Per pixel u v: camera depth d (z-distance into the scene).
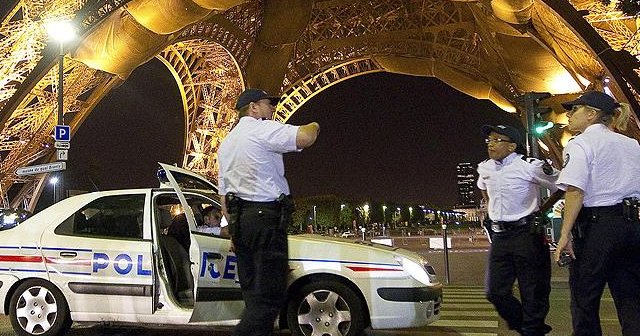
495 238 6.21
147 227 7.20
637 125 20.58
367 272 6.77
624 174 4.77
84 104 31.44
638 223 4.71
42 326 7.34
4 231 7.75
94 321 7.21
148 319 7.02
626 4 17.02
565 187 4.82
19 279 7.41
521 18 24.61
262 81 43.31
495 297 6.19
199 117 49.22
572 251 4.85
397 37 47.34
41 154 28.88
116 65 26.45
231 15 40.66
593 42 20.97
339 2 48.19
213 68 47.66
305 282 6.96
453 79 47.56
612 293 4.90
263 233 4.88
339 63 48.78
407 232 80.75
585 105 5.00
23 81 23.56
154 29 25.31
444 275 16.88
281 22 41.28
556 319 9.12
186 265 7.70
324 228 102.69
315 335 6.80
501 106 46.69
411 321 6.73
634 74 20.62
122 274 7.09
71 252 7.32
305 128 4.96
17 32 26.11
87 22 24.42
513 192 6.03
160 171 7.32
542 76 30.98
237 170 5.01
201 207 8.50
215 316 6.70
